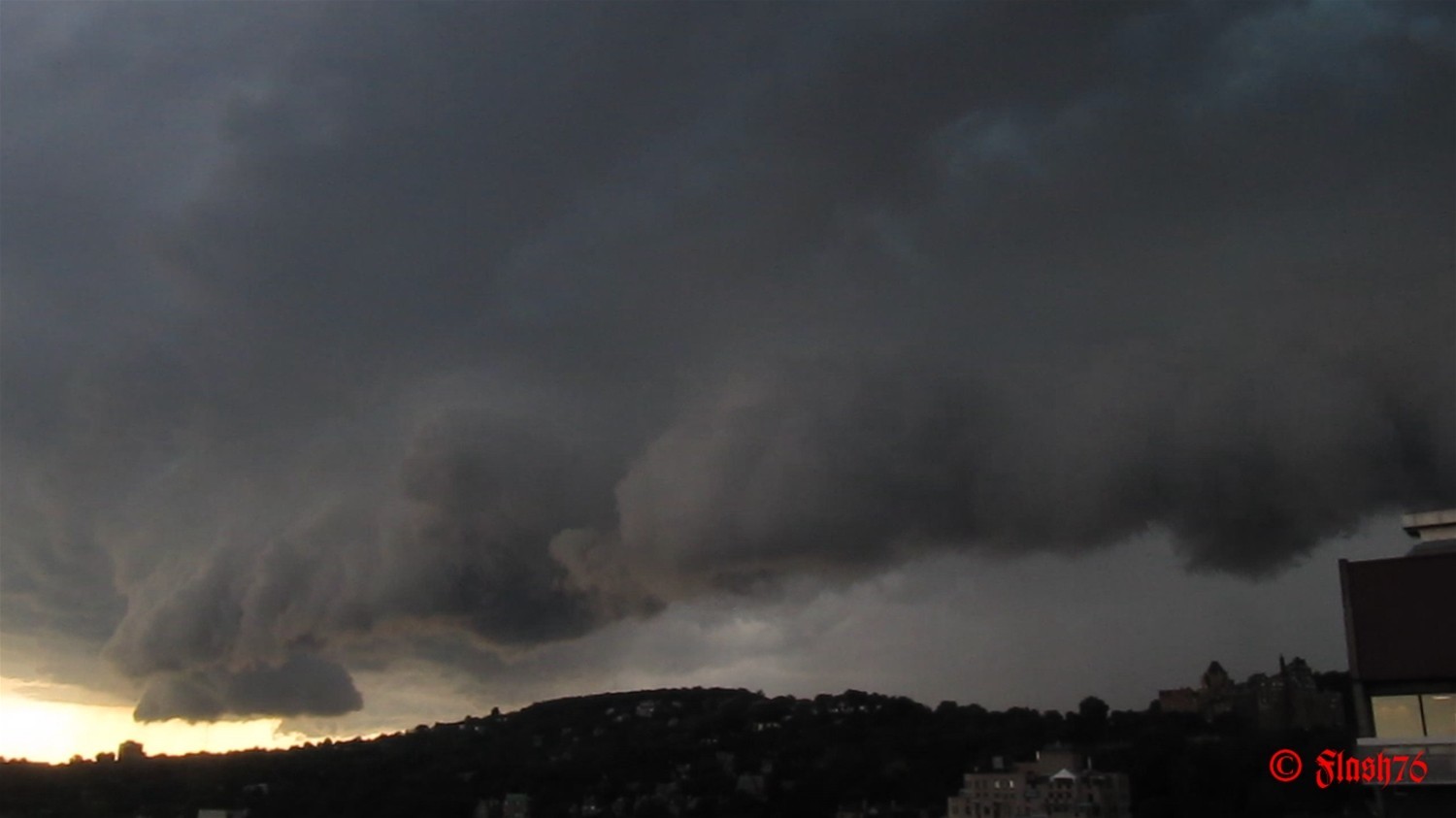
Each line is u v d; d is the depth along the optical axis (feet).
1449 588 96.07
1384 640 96.32
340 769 579.89
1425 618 95.81
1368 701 96.02
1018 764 486.38
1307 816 211.00
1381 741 93.66
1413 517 114.73
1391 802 93.86
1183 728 465.88
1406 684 94.99
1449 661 93.30
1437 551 109.29
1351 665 96.58
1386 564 99.35
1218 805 356.38
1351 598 99.30
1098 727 522.47
